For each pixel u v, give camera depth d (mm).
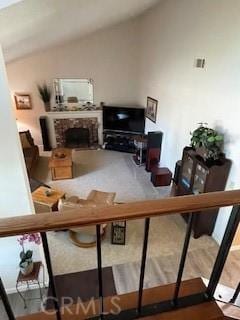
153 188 5270
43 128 6996
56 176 5594
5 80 1788
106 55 6762
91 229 3404
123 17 5414
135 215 863
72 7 2426
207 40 3576
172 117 5062
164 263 3121
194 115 4160
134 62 6922
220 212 3426
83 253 3387
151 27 5738
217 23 3301
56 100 7082
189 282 1369
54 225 801
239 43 2930
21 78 6590
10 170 2068
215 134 3312
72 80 6938
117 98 7363
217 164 3268
